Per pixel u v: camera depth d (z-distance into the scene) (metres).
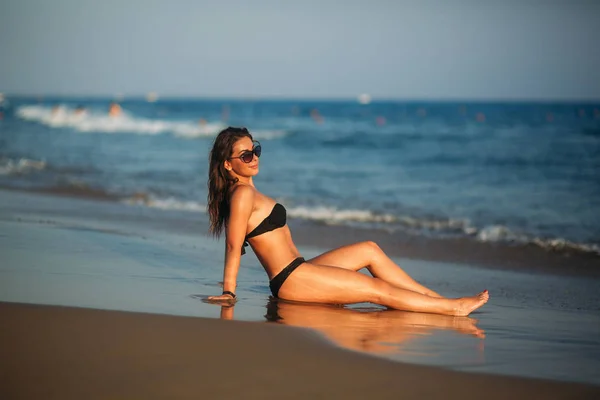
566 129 41.09
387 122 52.31
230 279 5.60
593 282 7.36
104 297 5.43
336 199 15.03
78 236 8.70
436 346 4.49
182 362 3.86
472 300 5.64
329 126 47.41
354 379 3.69
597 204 14.43
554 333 5.06
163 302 5.36
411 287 5.86
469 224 11.66
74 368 3.70
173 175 18.33
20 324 4.46
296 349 4.18
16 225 9.46
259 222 5.71
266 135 36.34
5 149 24.50
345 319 5.21
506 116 59.72
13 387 3.42
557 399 3.51
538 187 17.56
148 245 8.38
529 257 8.82
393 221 11.80
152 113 61.09
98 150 25.56
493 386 3.67
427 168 22.38
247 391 3.46
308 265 5.73
